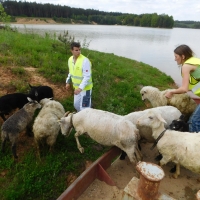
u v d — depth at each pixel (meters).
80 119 4.29
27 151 4.45
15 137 4.14
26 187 3.58
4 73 7.08
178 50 3.81
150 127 4.05
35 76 7.41
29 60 8.73
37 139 4.30
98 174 3.70
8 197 3.39
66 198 2.96
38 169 3.96
